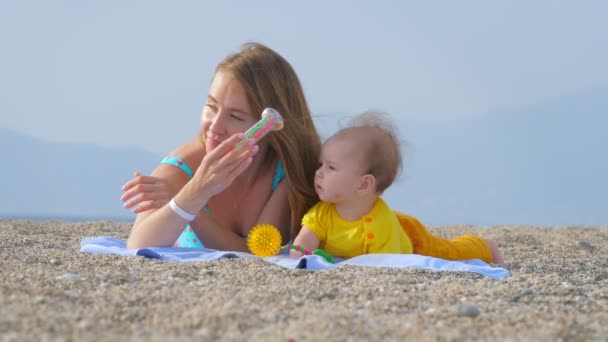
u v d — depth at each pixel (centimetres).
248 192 364
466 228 784
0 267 277
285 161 355
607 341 192
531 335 194
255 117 346
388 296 240
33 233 505
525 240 616
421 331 193
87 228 583
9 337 174
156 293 230
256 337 182
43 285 238
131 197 334
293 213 357
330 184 329
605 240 636
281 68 358
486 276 297
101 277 255
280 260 315
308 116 370
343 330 191
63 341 173
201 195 319
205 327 191
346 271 286
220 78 344
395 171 342
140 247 326
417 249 375
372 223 334
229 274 271
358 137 331
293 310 213
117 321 195
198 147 365
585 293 268
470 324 204
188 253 320
